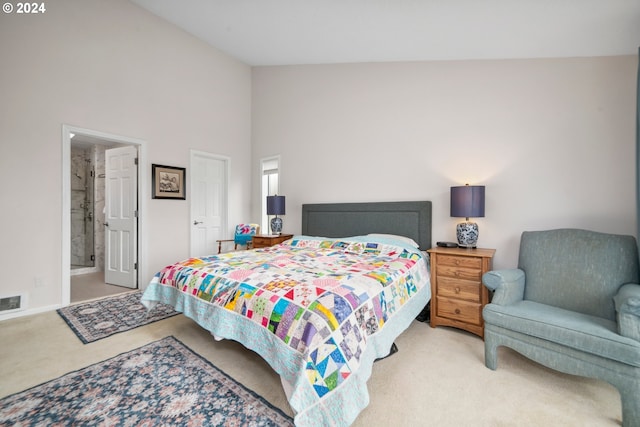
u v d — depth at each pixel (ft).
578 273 6.37
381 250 9.10
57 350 6.58
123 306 9.57
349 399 4.00
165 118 12.24
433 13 7.35
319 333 4.13
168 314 8.87
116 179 12.43
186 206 13.14
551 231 7.20
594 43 7.32
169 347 6.75
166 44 12.16
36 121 8.93
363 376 4.31
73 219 15.92
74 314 8.82
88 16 9.96
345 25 8.98
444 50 9.21
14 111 8.54
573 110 8.00
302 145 13.48
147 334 7.47
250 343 4.97
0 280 8.38
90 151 15.65
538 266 6.96
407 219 10.32
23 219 8.74
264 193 15.49
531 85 8.55
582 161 7.89
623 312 4.54
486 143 9.21
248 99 15.66
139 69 11.35
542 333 5.20
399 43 9.36
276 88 14.56
